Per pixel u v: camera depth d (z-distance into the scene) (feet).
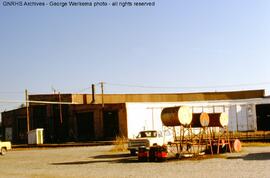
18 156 118.93
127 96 248.32
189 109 87.81
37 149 162.20
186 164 72.43
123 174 60.75
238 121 218.38
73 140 208.64
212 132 111.55
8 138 248.73
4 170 76.43
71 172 66.69
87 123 206.49
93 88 231.09
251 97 260.01
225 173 56.95
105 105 200.75
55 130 219.82
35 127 227.20
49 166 80.07
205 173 57.93
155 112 205.26
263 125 219.00
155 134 99.91
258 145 120.67
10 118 246.88
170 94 259.80
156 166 70.85
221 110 219.61
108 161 85.66
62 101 220.23
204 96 263.08
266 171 57.36
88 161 87.76
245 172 57.16
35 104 226.99
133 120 197.26
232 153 93.97
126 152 113.50
